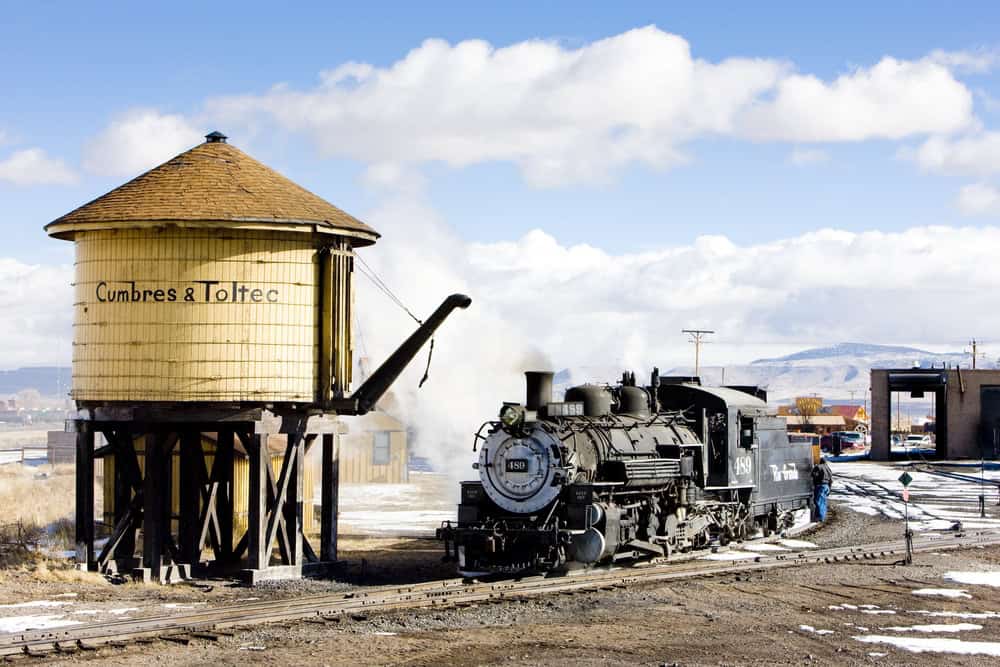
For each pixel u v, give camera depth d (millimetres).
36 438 146500
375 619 19219
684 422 31422
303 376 24734
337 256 25312
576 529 24609
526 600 21328
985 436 81250
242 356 24062
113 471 31000
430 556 28828
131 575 24797
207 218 23656
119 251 24266
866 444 113500
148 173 25750
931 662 17094
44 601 21406
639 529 27359
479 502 25750
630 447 27453
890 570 26453
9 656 16172
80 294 25016
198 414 24109
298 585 23641
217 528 27078
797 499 37938
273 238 24438
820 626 19750
